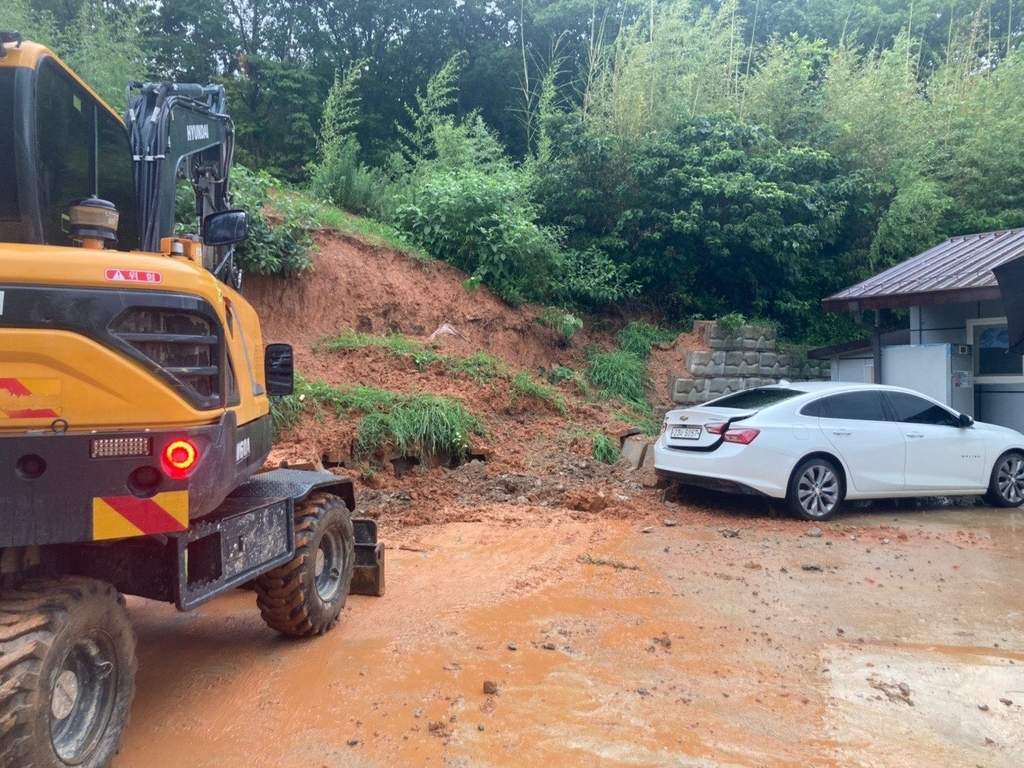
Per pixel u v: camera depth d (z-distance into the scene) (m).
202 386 3.82
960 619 5.77
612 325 16.02
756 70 18.94
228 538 4.23
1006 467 10.23
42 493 3.22
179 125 5.37
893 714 4.27
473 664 4.83
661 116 16.38
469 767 3.66
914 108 18.05
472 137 17.59
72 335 3.29
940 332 13.59
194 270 3.81
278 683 4.55
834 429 9.23
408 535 8.06
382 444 9.95
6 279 3.22
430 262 13.98
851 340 16.83
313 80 19.03
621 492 9.85
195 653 5.03
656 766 3.70
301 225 12.34
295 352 11.41
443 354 12.21
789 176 16.11
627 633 5.40
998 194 17.39
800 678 4.72
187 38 20.30
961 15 22.09
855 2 22.16
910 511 9.86
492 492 9.57
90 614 3.29
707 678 4.69
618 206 16.22
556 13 20.06
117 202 5.00
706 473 8.95
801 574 6.88
